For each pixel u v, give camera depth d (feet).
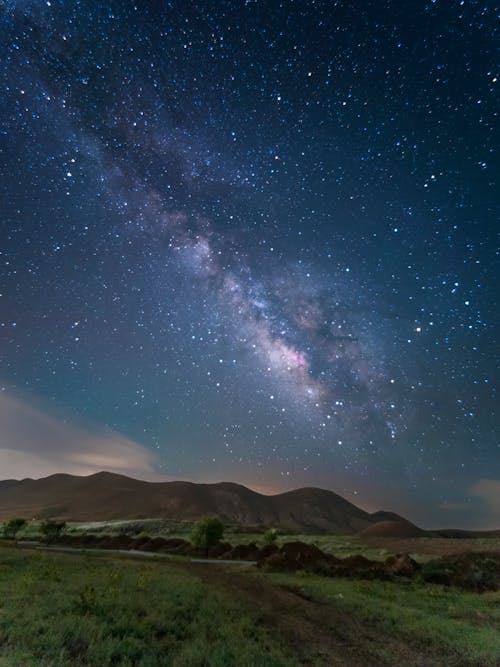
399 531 368.68
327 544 203.21
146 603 38.32
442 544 187.42
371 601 53.21
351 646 33.24
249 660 25.81
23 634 25.17
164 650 26.96
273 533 195.93
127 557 126.52
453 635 37.19
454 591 73.97
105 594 39.27
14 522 219.41
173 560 122.01
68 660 22.17
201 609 39.73
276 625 38.22
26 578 44.65
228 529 320.29
